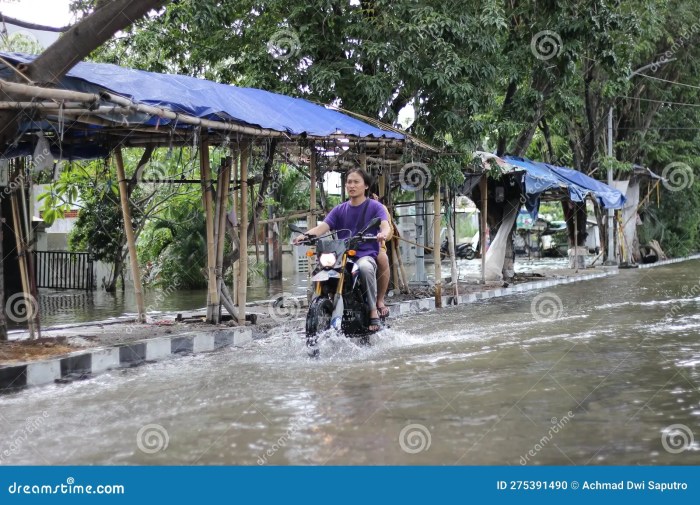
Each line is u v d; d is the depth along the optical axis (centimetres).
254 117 866
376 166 1388
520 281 1777
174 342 817
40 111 662
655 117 2800
